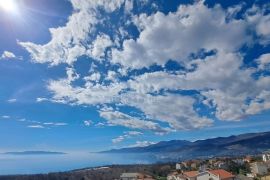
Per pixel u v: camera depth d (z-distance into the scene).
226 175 130.12
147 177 180.25
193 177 143.00
